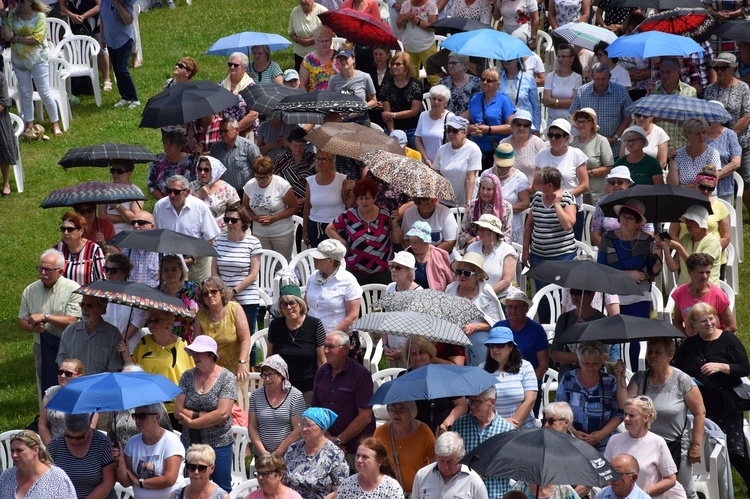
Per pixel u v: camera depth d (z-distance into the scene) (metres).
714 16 73.44
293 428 40.91
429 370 37.06
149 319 44.03
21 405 50.84
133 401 36.88
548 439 32.25
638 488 34.72
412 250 48.53
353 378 40.53
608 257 47.56
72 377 41.41
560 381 40.72
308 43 77.69
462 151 56.75
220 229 54.31
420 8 72.69
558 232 50.91
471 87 63.81
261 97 62.25
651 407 36.91
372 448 35.19
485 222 47.62
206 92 58.31
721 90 62.69
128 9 78.44
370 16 68.81
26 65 74.12
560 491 35.06
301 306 43.91
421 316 40.16
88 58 80.50
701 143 56.03
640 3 69.75
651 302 47.81
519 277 53.16
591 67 67.38
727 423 41.94
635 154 56.09
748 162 61.47
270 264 54.56
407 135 65.62
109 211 56.53
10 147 67.88
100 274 48.97
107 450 38.44
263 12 98.31
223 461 41.12
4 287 59.94
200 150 58.84
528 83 64.38
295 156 58.81
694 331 43.28
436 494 34.78
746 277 58.22
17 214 66.75
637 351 47.38
